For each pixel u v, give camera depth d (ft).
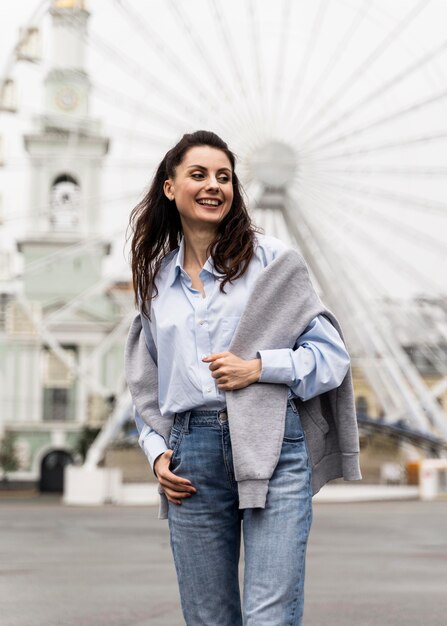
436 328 154.92
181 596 13.30
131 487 148.97
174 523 13.23
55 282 251.60
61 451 253.03
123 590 34.53
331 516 96.37
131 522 86.48
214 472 12.98
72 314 250.16
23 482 248.93
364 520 87.71
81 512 112.16
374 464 180.04
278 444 12.62
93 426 245.24
